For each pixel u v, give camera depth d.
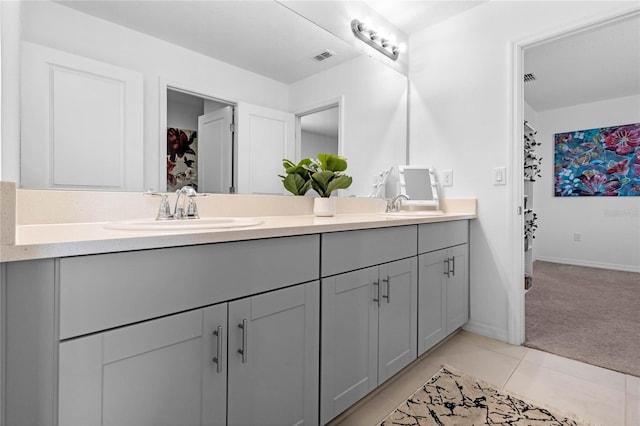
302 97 1.87
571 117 4.65
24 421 0.61
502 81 2.15
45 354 0.63
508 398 1.50
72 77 1.11
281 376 1.06
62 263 0.64
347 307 1.31
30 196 1.02
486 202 2.23
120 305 0.72
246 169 1.62
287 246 1.08
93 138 1.16
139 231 0.88
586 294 3.19
